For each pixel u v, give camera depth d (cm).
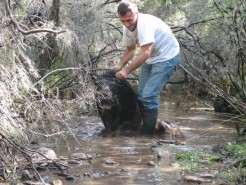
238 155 584
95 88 669
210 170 550
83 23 791
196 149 630
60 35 707
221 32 848
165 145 652
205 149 631
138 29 671
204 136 705
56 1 759
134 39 690
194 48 861
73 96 737
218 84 829
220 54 838
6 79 530
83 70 701
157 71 690
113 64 848
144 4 970
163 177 531
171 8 947
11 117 524
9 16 538
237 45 776
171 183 515
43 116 608
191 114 889
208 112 907
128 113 700
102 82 682
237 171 534
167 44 693
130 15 671
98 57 781
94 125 753
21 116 555
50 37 746
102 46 823
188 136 708
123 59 706
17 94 539
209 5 881
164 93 1077
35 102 575
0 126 520
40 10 742
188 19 904
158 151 607
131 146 645
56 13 762
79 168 555
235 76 808
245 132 709
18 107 575
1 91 520
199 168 557
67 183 513
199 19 883
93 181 519
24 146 547
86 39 776
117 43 897
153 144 655
